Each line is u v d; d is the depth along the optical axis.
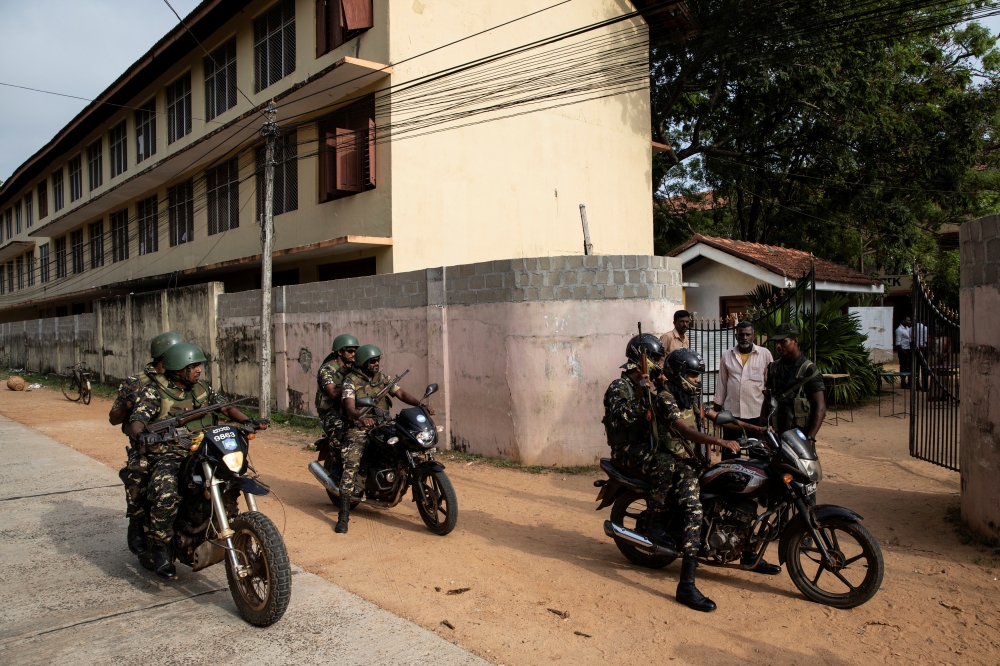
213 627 4.14
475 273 8.95
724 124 22.27
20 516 6.61
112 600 4.59
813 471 4.37
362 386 6.38
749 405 6.31
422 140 13.28
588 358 8.32
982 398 5.48
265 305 12.77
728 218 27.03
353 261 14.08
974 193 20.11
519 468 8.30
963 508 5.84
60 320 24.42
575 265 8.33
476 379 8.99
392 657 3.73
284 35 15.66
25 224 34.94
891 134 19.31
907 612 4.28
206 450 4.34
